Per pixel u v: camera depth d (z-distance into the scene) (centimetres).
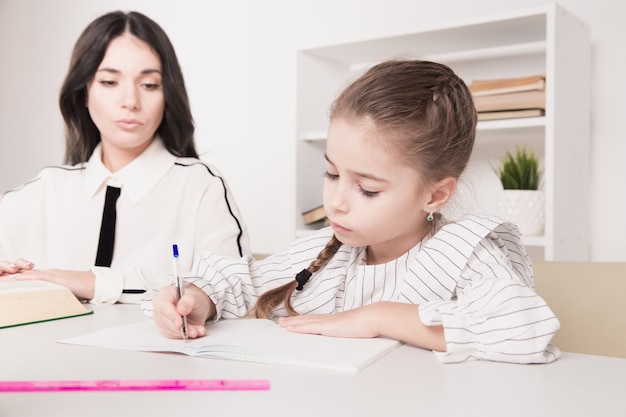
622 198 219
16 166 390
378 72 96
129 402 59
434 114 94
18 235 161
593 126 224
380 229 94
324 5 288
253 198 308
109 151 163
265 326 96
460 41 226
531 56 233
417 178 93
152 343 84
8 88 392
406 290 99
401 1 266
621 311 116
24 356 78
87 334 91
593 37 224
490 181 237
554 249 193
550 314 78
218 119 319
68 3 374
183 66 330
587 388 66
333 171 95
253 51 309
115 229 159
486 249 98
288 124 299
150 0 342
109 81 154
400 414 56
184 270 160
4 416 55
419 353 81
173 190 163
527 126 200
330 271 112
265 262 120
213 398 60
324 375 69
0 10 393
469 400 61
